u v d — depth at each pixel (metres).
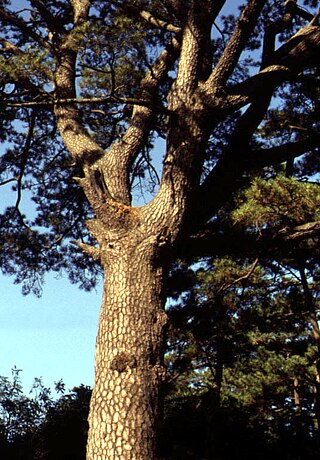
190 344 14.94
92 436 7.77
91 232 9.21
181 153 9.15
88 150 9.99
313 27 10.43
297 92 13.39
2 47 10.91
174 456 12.67
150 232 8.83
